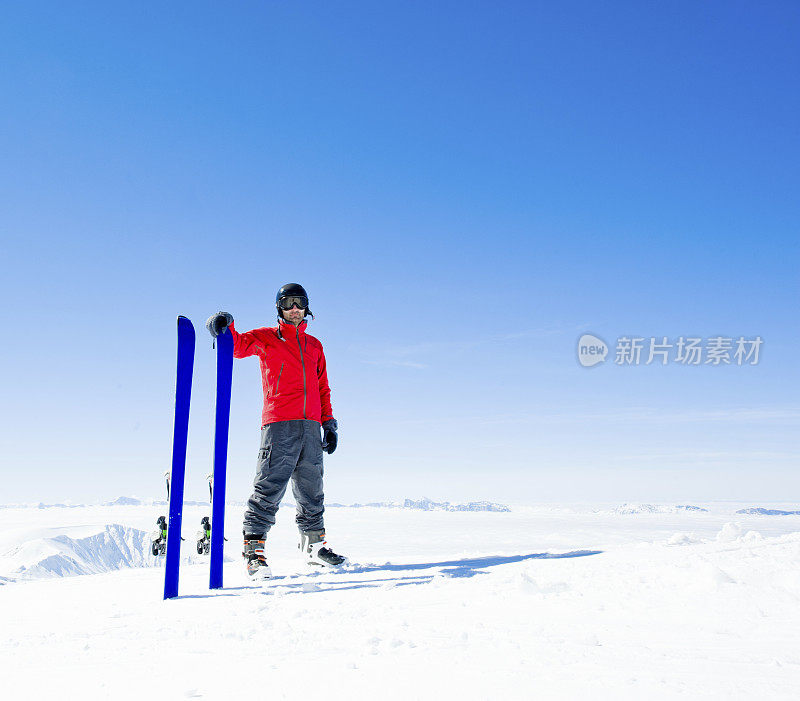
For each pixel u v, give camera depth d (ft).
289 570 12.87
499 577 8.71
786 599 5.96
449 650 4.87
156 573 12.55
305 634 5.80
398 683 4.09
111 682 4.50
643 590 6.86
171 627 6.57
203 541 14.73
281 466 12.88
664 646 4.65
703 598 6.20
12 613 8.28
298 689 4.09
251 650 5.28
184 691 4.17
